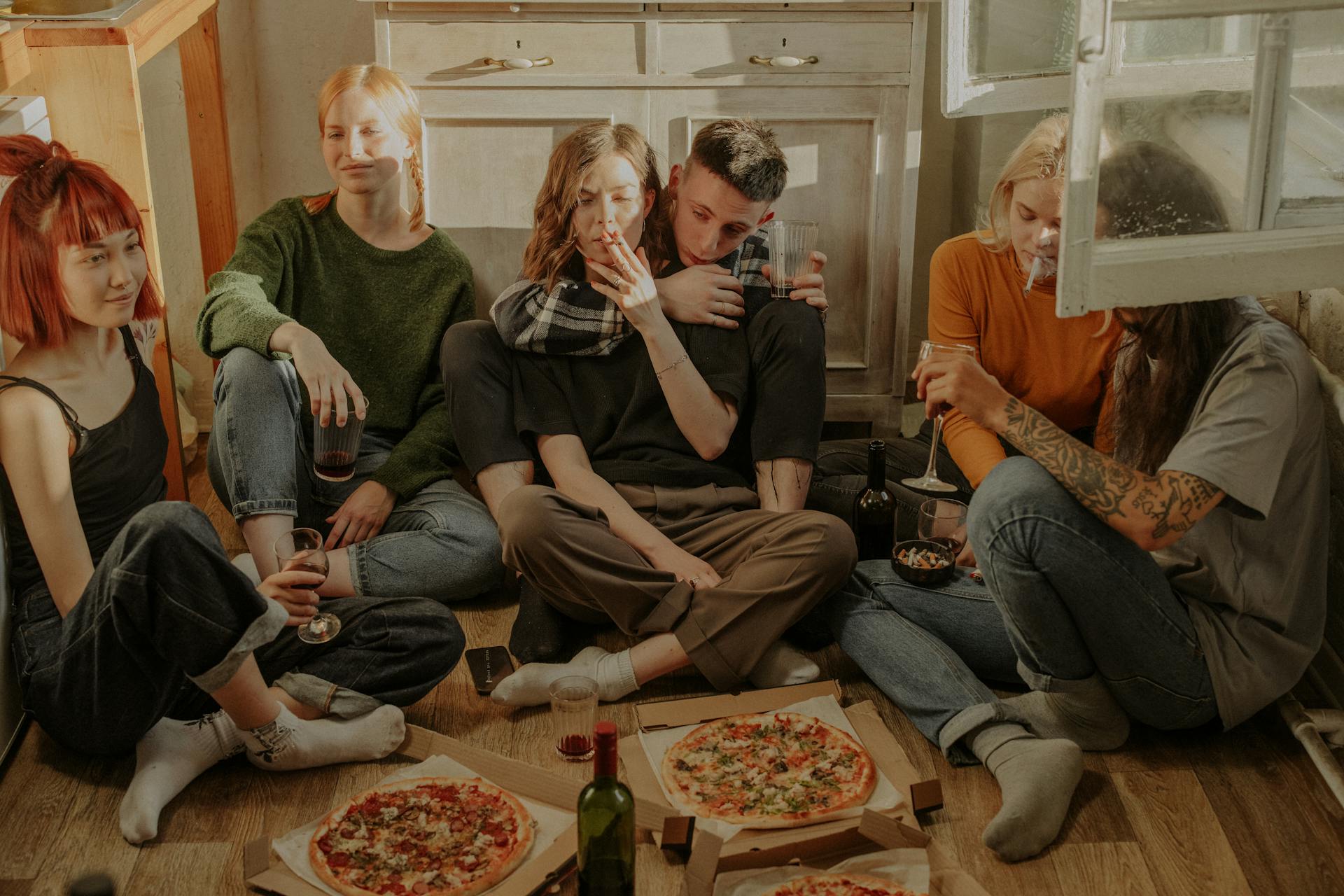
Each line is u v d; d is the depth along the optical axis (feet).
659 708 6.59
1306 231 5.58
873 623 6.84
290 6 10.50
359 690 6.54
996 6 7.47
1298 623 6.32
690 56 9.20
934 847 5.52
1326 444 6.66
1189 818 6.00
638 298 7.23
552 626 7.33
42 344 6.23
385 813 5.74
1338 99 5.44
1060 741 6.04
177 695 6.09
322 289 8.54
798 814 5.65
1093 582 5.82
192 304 10.36
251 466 7.42
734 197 7.35
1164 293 5.54
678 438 7.65
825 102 9.32
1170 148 5.34
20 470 6.03
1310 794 6.17
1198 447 5.65
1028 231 6.81
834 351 9.95
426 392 8.64
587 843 4.92
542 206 7.57
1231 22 5.29
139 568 5.51
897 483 8.14
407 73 9.21
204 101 9.96
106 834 5.88
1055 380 7.41
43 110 7.06
